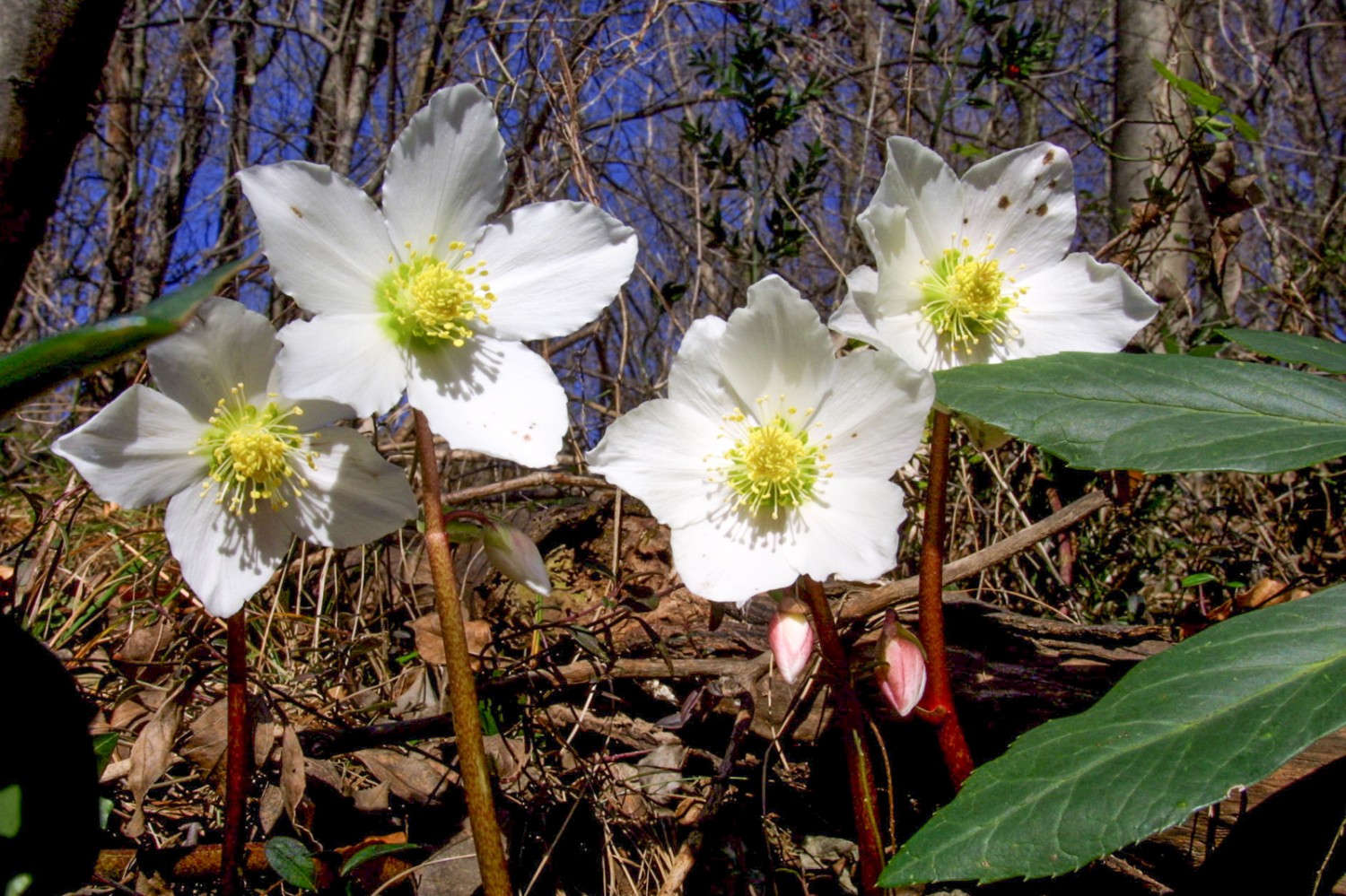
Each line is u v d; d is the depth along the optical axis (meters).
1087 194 0.73
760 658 0.28
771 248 0.62
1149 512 0.43
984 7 0.60
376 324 0.21
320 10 1.18
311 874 0.22
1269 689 0.18
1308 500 0.42
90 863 0.19
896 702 0.21
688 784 0.28
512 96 0.46
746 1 0.63
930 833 0.18
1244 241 0.76
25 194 0.26
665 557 0.37
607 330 0.62
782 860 0.27
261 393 0.21
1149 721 0.18
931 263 0.25
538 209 0.22
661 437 0.23
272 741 0.24
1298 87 1.08
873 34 0.84
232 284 0.33
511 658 0.28
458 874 0.24
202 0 1.12
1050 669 0.29
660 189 0.81
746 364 0.23
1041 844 0.17
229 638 0.21
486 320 0.22
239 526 0.21
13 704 0.18
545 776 0.26
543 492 0.52
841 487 0.22
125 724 0.26
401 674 0.31
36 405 0.52
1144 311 0.24
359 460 0.21
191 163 1.09
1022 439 0.21
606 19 0.60
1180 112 0.53
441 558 0.20
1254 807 0.23
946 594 0.34
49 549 0.34
